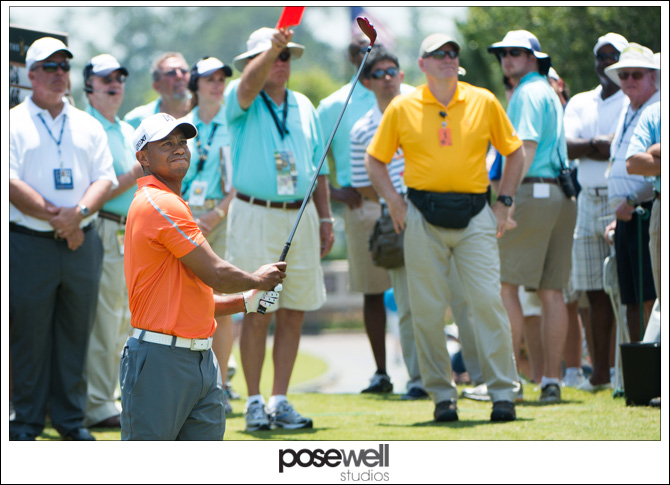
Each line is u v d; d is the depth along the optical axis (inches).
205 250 556.4
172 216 554.6
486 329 817.5
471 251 816.9
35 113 801.6
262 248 840.3
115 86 887.7
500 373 816.3
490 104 829.8
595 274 977.5
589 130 1000.9
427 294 821.9
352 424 829.2
